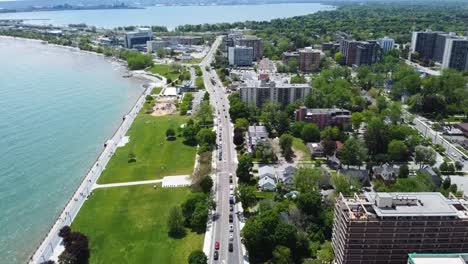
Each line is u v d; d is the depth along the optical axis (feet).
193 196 590.96
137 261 498.28
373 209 454.40
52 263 481.05
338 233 474.49
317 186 640.58
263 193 651.25
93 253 514.68
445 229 440.86
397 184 608.60
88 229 565.53
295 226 526.16
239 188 615.98
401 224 438.40
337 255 476.54
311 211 561.43
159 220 583.58
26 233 583.58
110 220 586.04
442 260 409.90
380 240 445.78
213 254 507.30
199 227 560.61
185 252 513.45
